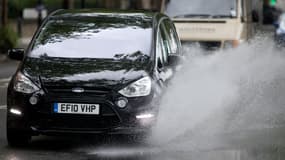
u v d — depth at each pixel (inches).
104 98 564.7
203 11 1141.1
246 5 1160.8
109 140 614.9
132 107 566.3
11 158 543.8
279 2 3102.9
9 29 1759.4
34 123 569.9
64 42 626.5
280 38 1387.8
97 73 576.7
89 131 565.0
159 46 638.5
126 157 546.3
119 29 640.4
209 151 570.6
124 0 3533.5
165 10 1153.4
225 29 1109.7
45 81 572.1
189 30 1111.0
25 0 3085.6
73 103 564.1
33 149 582.2
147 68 591.5
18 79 581.3
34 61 601.6
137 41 626.8
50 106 566.6
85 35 633.6
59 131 567.2
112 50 615.8
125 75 576.4
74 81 568.7
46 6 3176.7
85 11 675.4
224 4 1144.8
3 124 712.4
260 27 1346.0
